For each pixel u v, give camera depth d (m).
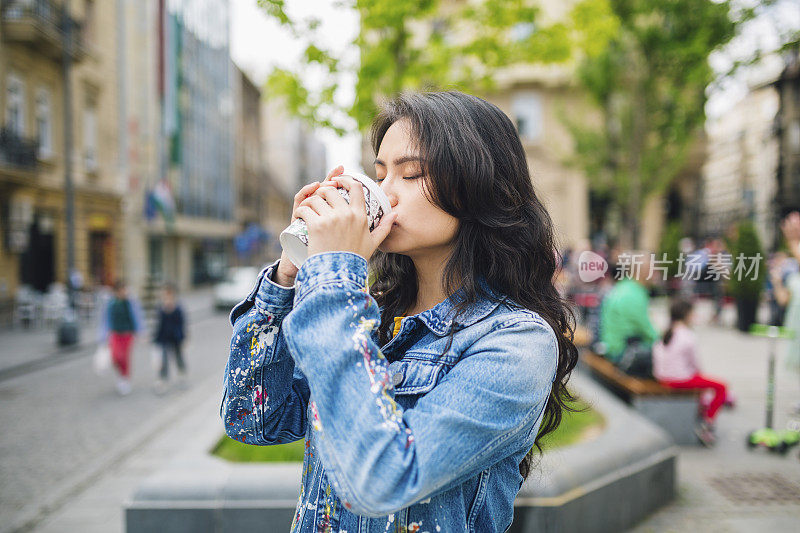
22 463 5.09
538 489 2.93
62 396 7.77
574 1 7.23
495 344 0.85
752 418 5.72
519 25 7.02
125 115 21.61
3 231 15.15
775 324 4.86
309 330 0.80
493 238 0.97
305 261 0.86
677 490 3.99
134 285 22.44
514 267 0.97
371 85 5.67
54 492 4.38
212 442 3.92
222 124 36.97
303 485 1.02
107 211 20.20
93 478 4.65
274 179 57.16
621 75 14.09
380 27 5.59
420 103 0.98
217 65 35.53
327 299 0.81
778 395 6.64
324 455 0.78
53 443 5.68
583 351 7.93
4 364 9.95
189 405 7.13
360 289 0.84
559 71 21.05
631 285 5.96
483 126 0.98
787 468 4.39
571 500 2.97
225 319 17.88
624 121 14.86
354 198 0.88
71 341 12.15
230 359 1.07
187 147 29.80
